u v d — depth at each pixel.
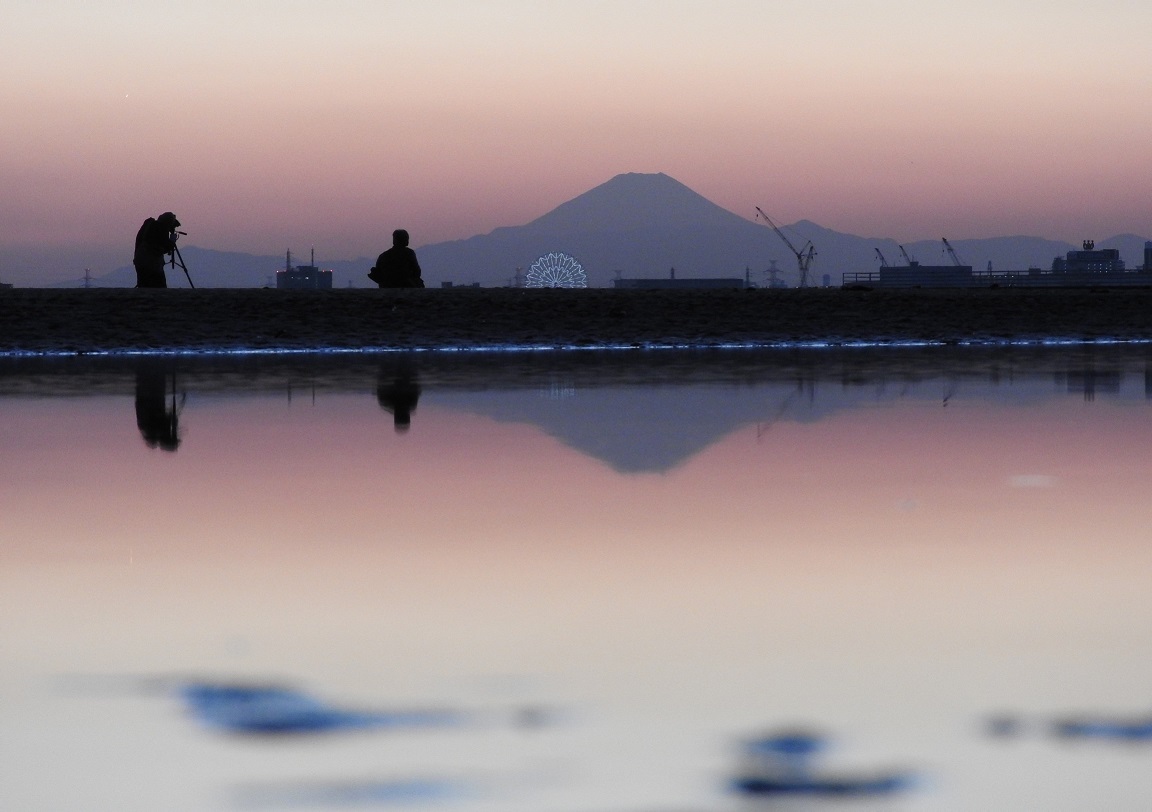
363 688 9.06
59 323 67.75
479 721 8.33
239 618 11.17
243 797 7.11
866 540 14.60
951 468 20.61
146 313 70.12
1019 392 35.91
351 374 45.00
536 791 7.17
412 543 14.59
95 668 9.55
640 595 12.01
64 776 7.41
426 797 7.10
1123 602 11.58
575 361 53.25
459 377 43.12
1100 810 6.92
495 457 22.23
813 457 22.06
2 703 8.72
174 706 8.66
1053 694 8.88
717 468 20.72
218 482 19.45
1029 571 12.95
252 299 74.12
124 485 19.19
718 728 8.20
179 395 36.06
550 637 10.50
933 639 10.36
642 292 79.31
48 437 25.58
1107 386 38.00
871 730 8.14
